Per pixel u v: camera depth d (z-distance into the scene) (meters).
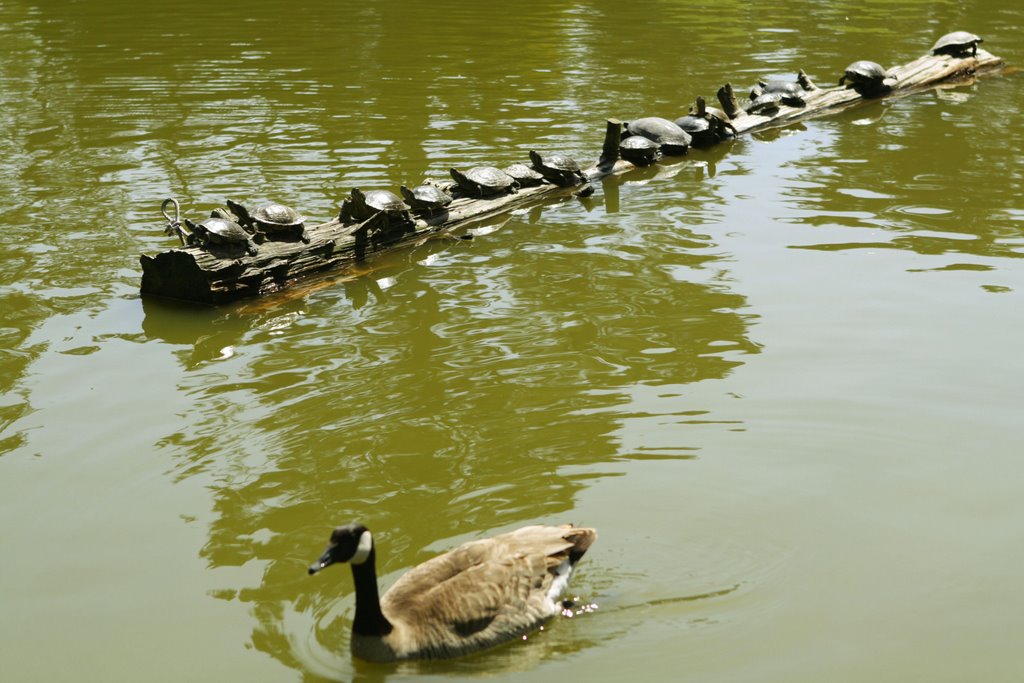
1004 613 6.14
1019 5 27.81
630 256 12.04
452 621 5.72
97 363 9.55
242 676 5.68
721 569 6.49
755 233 12.68
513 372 9.12
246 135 16.30
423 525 6.90
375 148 15.72
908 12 26.80
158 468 7.75
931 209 13.32
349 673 5.65
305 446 7.98
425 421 8.29
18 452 8.00
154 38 22.58
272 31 23.27
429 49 21.91
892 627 6.01
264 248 11.45
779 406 8.43
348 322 10.45
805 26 24.94
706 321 10.14
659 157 16.34
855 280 11.12
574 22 24.98
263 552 6.74
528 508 7.07
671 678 5.59
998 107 18.56
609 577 6.40
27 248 12.27
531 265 11.87
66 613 6.25
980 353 9.38
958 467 7.62
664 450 7.80
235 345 9.95
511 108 17.88
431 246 12.67
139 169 14.86
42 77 19.52
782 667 5.68
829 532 6.86
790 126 17.92
